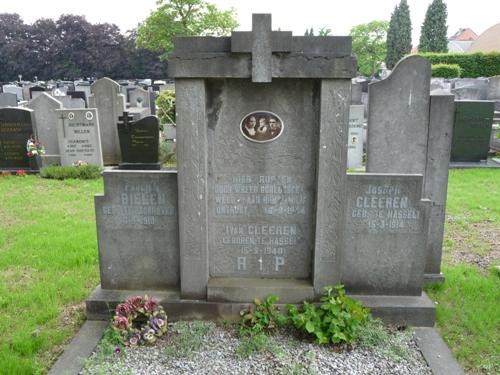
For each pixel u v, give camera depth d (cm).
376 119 496
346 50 370
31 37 6550
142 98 1817
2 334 412
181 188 407
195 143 397
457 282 513
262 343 379
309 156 413
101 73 6253
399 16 5097
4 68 6544
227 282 434
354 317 389
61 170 1023
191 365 362
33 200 852
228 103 403
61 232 665
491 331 420
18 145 1073
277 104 402
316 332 385
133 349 382
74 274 533
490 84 1809
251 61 372
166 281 448
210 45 372
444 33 4928
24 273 535
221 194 425
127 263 446
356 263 439
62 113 1050
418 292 443
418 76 481
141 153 1034
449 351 385
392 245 434
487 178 1012
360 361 367
